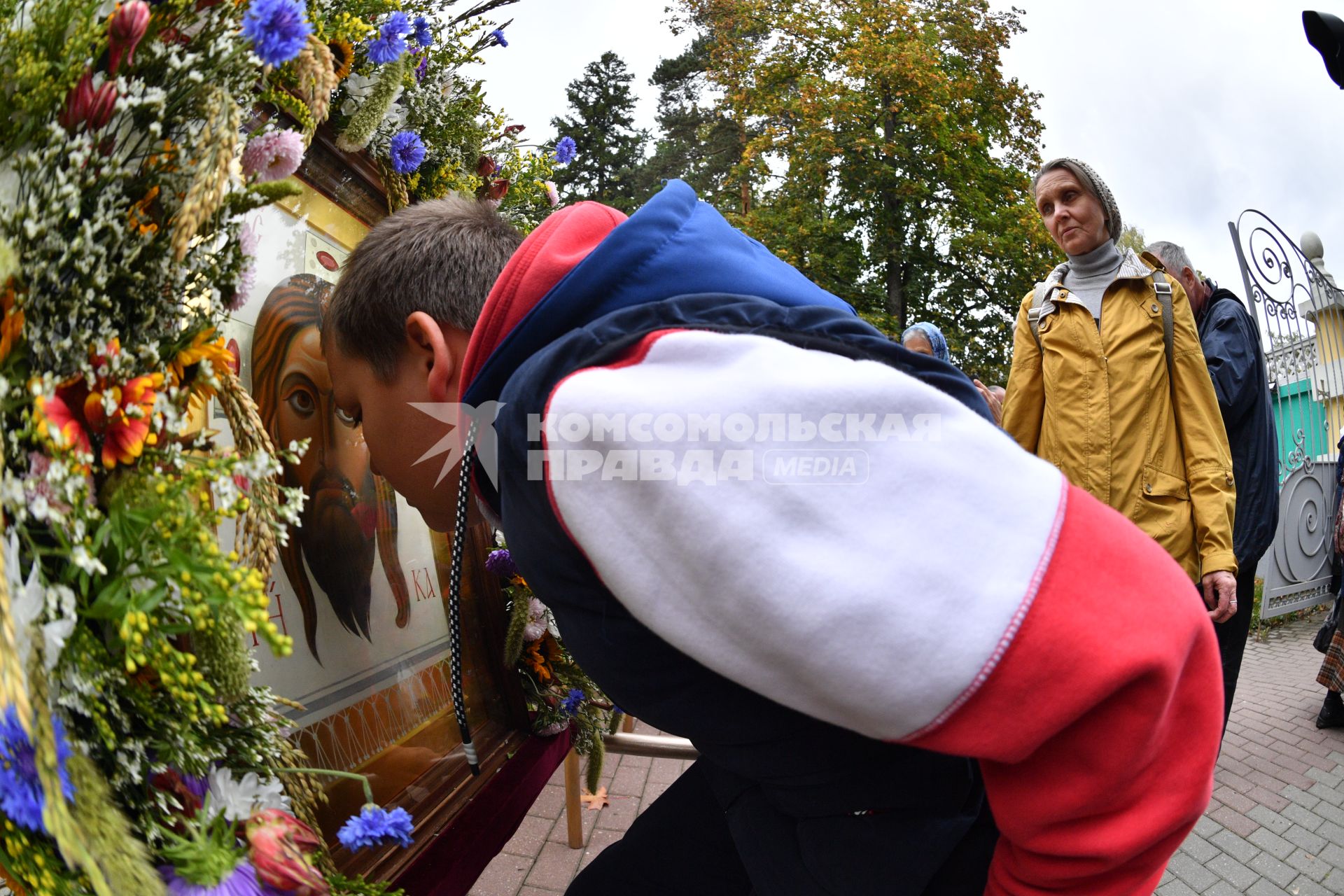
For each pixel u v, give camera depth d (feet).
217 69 2.32
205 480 2.22
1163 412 7.52
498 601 5.44
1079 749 2.11
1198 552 7.40
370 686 4.09
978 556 2.07
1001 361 62.75
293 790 2.82
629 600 2.25
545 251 2.71
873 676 2.03
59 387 2.11
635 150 128.26
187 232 2.11
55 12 2.07
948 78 58.54
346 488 4.14
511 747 5.20
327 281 4.14
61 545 2.03
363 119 3.89
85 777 2.02
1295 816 9.73
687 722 2.65
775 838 2.96
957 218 59.21
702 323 2.39
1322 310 20.68
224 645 2.34
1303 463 19.10
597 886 4.14
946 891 2.71
